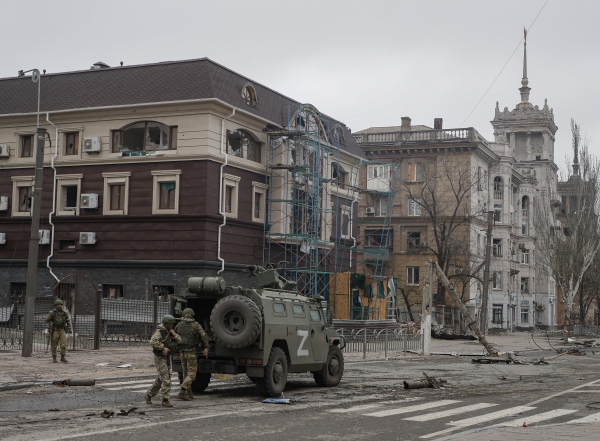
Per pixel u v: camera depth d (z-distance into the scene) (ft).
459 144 197.06
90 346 86.02
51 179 125.18
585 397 50.37
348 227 159.84
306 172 130.00
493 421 38.40
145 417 37.45
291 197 131.75
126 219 119.75
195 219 115.44
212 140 116.57
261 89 132.57
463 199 196.75
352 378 62.54
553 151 303.27
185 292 48.49
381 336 109.19
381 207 204.95
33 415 37.81
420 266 197.57
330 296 132.57
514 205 249.75
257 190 128.16
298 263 135.64
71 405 41.83
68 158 124.06
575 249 187.83
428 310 99.35
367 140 208.85
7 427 33.91
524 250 256.32
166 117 118.01
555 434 32.42
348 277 132.16
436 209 192.95
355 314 133.59
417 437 33.09
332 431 34.35
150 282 117.39
